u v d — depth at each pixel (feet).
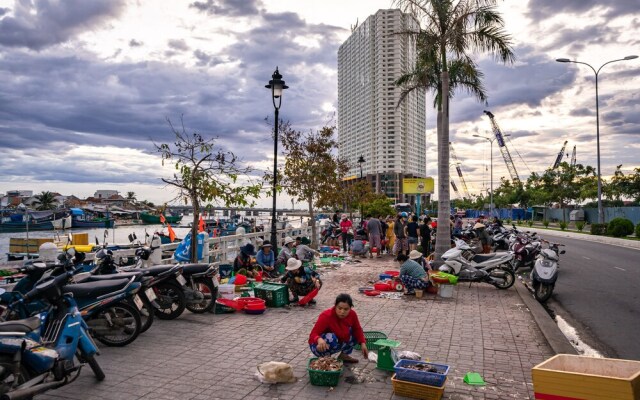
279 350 22.33
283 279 34.30
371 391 17.40
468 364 20.68
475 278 41.91
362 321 28.55
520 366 20.48
